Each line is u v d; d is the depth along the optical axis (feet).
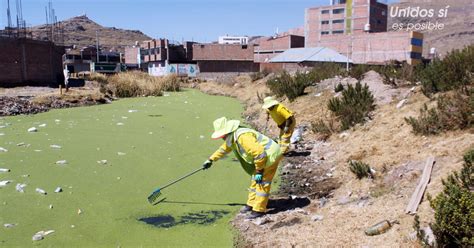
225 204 22.84
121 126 48.08
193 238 18.67
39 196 23.44
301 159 30.94
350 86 38.40
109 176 27.66
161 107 69.77
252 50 254.47
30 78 117.29
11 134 41.91
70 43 625.41
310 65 151.12
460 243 13.24
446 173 18.63
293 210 20.61
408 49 210.79
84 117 56.18
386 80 40.75
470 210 13.32
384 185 21.29
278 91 57.31
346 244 15.46
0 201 22.45
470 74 30.14
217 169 29.73
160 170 29.40
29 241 18.06
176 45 273.54
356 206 19.12
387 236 15.07
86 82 127.75
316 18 305.32
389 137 27.53
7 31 122.01
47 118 55.21
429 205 16.19
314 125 36.65
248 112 59.82
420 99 31.78
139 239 18.62
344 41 237.45
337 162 27.78
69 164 30.22
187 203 23.00
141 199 23.56
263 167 19.58
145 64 299.38
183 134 43.34
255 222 19.66
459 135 23.22
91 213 21.40
